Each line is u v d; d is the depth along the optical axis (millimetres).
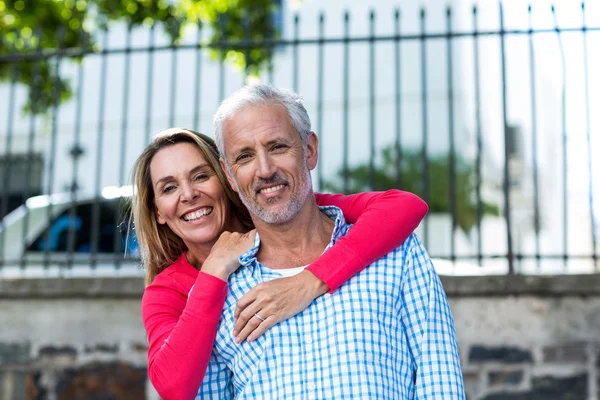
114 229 5707
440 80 10852
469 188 10508
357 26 11312
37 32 4727
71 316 4332
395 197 2205
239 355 2025
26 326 4355
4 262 4484
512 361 3924
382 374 1945
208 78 10812
